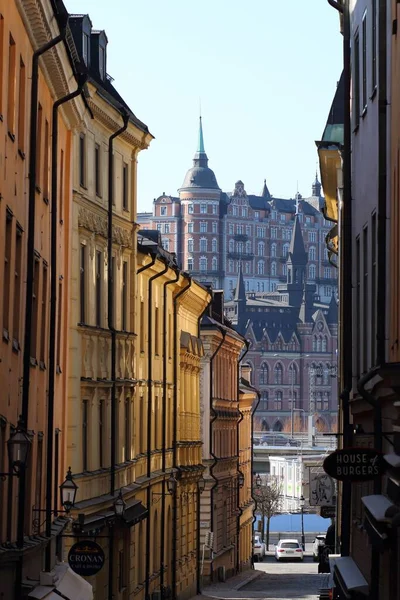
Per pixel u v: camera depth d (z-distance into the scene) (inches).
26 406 1910.7
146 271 3688.5
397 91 1470.2
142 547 3604.8
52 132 2332.7
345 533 2081.7
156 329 3954.2
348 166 1995.6
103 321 3097.9
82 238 2859.3
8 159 1743.4
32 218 1957.4
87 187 2908.5
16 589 1847.9
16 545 1833.2
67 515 2571.4
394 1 1513.3
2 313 1710.1
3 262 1713.8
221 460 5807.1
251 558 7367.1
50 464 2261.3
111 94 3248.0
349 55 1999.3
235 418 6397.6
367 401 1625.2
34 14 1905.8
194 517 4837.6
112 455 3117.6
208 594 4916.3
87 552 2428.6
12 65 1791.3
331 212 3705.7
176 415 4345.5
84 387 2849.4
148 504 3708.2
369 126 1845.5
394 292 1505.9
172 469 4244.6
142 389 3661.4
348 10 2030.0
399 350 1434.5
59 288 2554.1
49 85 2269.9
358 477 1444.4
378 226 1601.9
